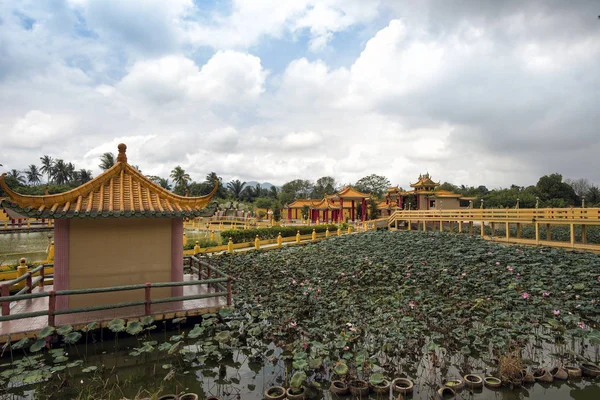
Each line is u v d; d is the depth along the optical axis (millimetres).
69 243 8812
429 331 8883
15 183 66062
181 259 9945
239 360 7758
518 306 9969
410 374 7000
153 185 9938
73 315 8625
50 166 83312
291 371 7156
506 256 16859
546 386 6516
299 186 103250
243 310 10586
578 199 55438
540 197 54312
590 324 9305
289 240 31438
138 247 9484
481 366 7211
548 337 7797
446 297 11641
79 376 7039
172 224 9898
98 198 9078
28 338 7480
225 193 86875
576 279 12594
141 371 7297
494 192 64188
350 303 10828
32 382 6793
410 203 55250
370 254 20078
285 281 14219
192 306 9633
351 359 7383
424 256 18547
